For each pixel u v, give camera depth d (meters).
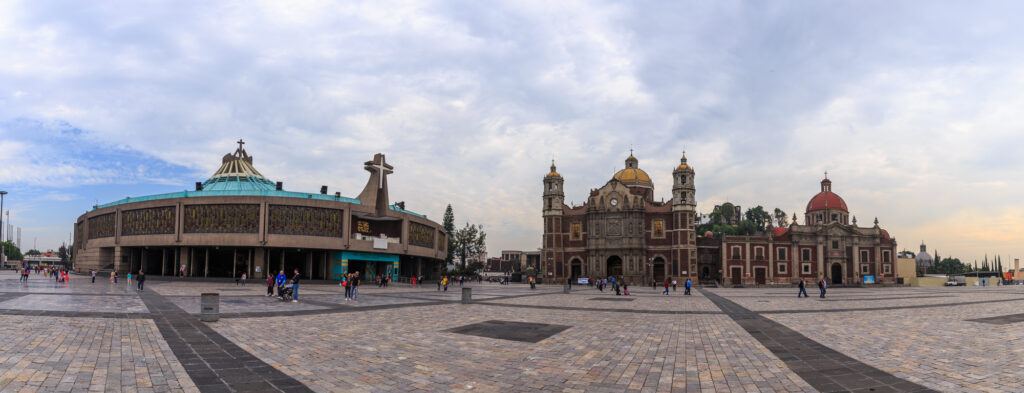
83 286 45.44
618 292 52.12
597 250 101.38
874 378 12.02
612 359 14.38
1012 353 15.21
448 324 22.00
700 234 144.50
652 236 100.31
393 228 82.56
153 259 79.06
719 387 11.26
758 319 25.95
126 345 15.11
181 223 67.56
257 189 76.88
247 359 13.52
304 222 68.75
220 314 24.06
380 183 77.44
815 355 15.08
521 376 12.16
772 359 14.47
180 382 11.04
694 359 14.46
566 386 11.27
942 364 13.57
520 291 58.19
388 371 12.41
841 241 101.00
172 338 16.61
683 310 31.67
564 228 105.94
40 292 35.78
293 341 16.52
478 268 137.38
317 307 29.08
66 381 10.84
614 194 102.00
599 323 23.48
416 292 49.72
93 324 19.22
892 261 104.56
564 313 28.39
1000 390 10.77
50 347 14.40
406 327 20.66
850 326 22.58
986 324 23.14
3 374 11.23
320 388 10.76
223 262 72.94
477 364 13.45
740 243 98.81
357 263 77.56
